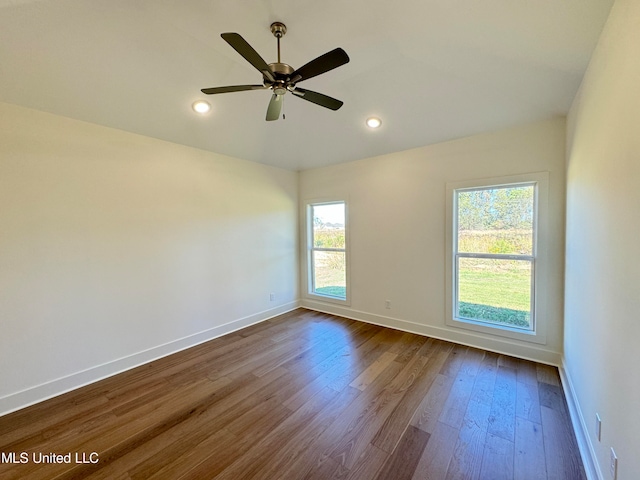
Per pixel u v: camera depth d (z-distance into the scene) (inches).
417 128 124.8
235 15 70.4
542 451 69.6
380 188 155.8
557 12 60.1
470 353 122.6
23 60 77.0
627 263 46.3
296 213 193.5
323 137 140.4
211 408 87.8
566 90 87.3
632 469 43.1
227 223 151.3
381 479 62.3
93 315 104.6
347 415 83.6
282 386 99.5
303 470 64.8
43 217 93.4
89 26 71.8
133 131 114.4
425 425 79.0
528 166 112.9
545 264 110.8
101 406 89.2
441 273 136.9
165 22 73.0
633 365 43.5
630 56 45.4
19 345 89.3
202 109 110.4
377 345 132.4
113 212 109.6
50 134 94.5
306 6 67.6
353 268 169.3
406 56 86.2
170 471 65.1
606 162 57.1
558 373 105.0
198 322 138.2
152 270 121.3
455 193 132.3
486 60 82.0
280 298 182.9
